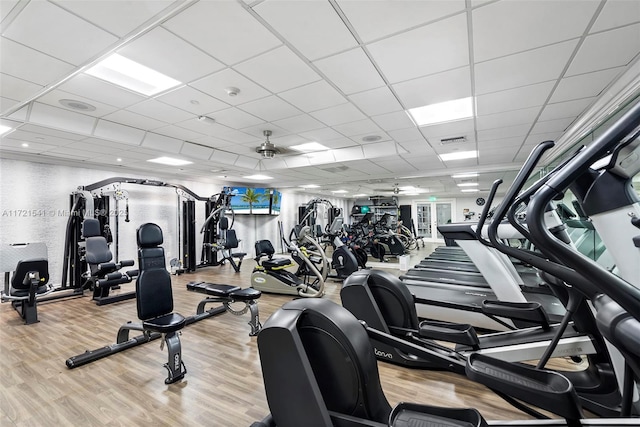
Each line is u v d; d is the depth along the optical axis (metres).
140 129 4.18
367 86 2.79
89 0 1.64
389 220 10.98
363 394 1.32
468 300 3.39
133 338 3.00
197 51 2.18
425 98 3.08
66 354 2.83
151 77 2.64
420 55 2.27
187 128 4.13
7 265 4.29
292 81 2.68
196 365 2.58
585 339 1.93
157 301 2.72
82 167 5.84
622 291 0.65
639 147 1.04
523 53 2.25
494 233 1.33
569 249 0.71
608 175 1.18
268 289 5.00
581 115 3.57
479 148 5.13
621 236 1.17
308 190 11.67
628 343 0.70
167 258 7.36
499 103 3.22
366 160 5.80
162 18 1.80
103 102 3.17
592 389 1.84
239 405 2.03
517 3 1.72
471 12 1.79
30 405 2.04
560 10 1.78
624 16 1.82
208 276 6.62
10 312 4.14
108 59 2.33
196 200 8.14
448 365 1.55
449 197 14.14
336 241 6.04
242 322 3.65
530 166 1.17
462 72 2.54
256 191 9.47
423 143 4.85
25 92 2.79
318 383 1.41
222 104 3.22
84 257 5.16
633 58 2.32
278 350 1.34
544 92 2.94
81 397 2.12
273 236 10.70
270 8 1.73
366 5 1.72
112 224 6.29
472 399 2.04
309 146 5.32
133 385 2.27
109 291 4.99
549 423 1.27
